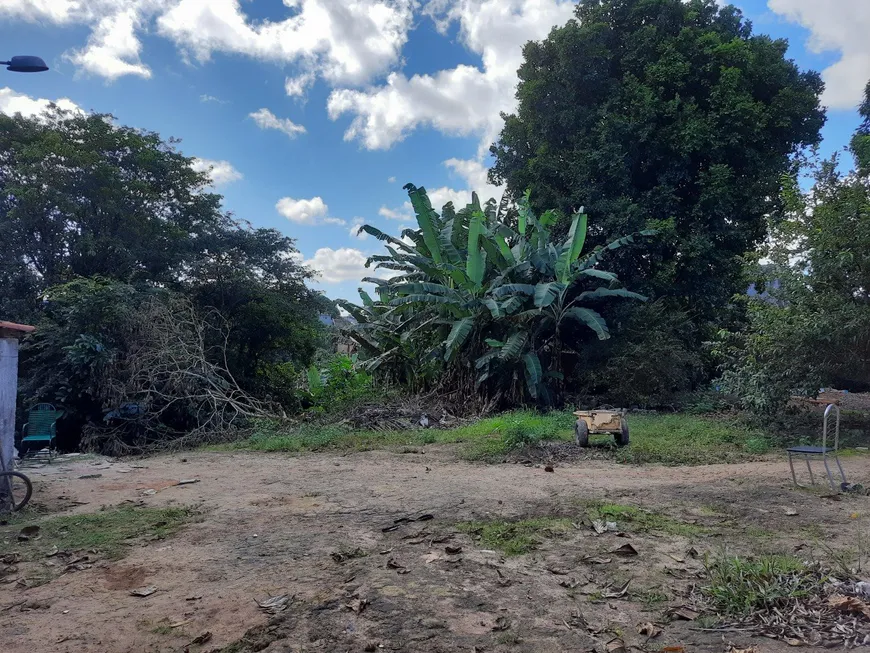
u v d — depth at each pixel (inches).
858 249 414.3
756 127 670.5
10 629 145.9
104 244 629.3
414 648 130.5
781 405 462.9
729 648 128.4
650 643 131.5
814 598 146.3
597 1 783.7
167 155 716.7
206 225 748.0
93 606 159.2
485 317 641.0
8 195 601.0
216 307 722.8
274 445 466.0
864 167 452.4
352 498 278.2
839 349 421.7
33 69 331.3
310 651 130.1
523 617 145.3
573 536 209.6
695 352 705.0
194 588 169.2
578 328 732.0
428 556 189.8
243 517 247.1
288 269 791.1
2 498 268.1
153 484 329.1
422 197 600.7
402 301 606.5
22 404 544.4
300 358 826.2
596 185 693.9
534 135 759.1
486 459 380.8
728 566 167.0
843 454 377.1
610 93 722.8
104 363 535.5
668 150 695.1
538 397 637.3
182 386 553.0
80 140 647.1
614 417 405.1
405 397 659.4
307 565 185.2
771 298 481.7
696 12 738.2
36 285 608.7
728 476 312.3
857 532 206.1
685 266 696.4
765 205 669.9
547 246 646.5
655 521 225.8
